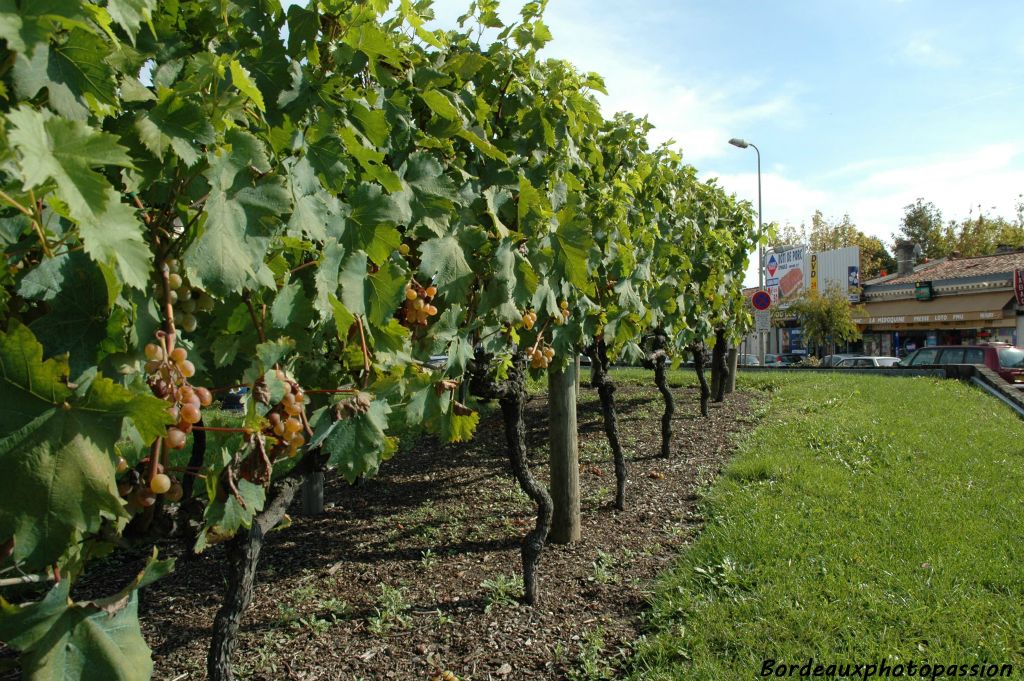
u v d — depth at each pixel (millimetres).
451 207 2680
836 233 45344
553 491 4637
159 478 1477
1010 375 14266
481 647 3252
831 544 4215
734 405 9852
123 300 1346
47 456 1231
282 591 3889
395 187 2277
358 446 2168
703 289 8102
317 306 1996
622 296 4781
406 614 3576
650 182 5867
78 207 1126
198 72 1525
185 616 3615
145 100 1504
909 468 6055
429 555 4379
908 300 28016
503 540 4664
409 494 5832
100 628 1415
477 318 3131
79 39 1257
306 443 2098
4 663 1303
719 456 6848
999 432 7527
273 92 2012
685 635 3242
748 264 10492
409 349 2605
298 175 1964
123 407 1282
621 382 12938
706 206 8664
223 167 1594
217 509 1758
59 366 1214
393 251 2475
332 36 2236
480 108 3139
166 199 1524
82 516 1268
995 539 4305
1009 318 23875
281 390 1812
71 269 1361
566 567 4188
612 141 5164
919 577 3744
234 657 3180
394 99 2561
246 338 1924
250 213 1673
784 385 11555
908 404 9359
